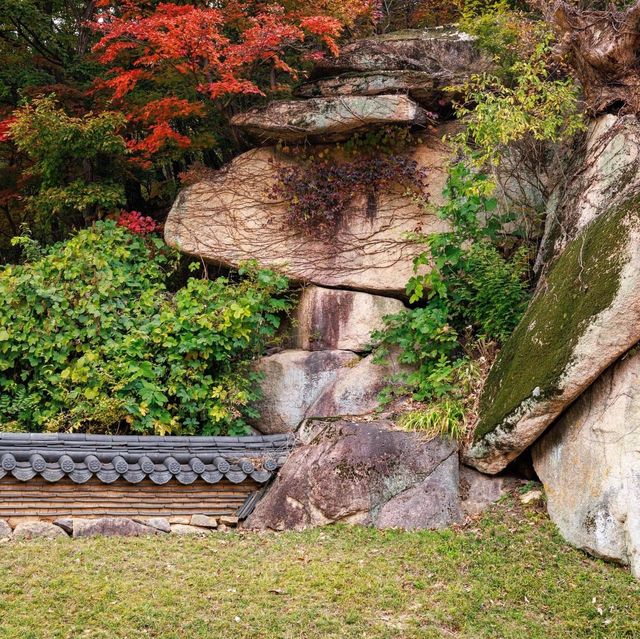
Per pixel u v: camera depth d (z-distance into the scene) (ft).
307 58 32.24
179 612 18.28
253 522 24.38
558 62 29.07
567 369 21.72
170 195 41.06
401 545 22.24
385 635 17.99
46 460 22.68
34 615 17.65
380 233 31.81
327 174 31.94
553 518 22.75
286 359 30.78
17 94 39.60
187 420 28.45
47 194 33.99
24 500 22.63
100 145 33.09
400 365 30.09
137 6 35.19
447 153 31.78
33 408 27.81
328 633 17.95
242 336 29.55
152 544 22.12
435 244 28.58
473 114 28.71
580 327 21.63
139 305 30.04
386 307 31.19
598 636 18.35
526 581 20.31
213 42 31.89
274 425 30.35
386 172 31.55
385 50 32.68
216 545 22.57
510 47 30.42
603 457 21.42
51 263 29.37
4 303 28.14
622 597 19.47
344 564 21.08
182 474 24.13
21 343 28.09
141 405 27.22
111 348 28.25
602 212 23.68
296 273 31.91
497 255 28.30
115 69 34.04
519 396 23.11
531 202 30.89
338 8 33.91
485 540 22.30
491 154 27.30
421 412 25.98
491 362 26.68
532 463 24.58
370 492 23.99
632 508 20.43
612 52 26.22
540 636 18.25
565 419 23.03
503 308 27.27
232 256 32.32
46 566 19.84
